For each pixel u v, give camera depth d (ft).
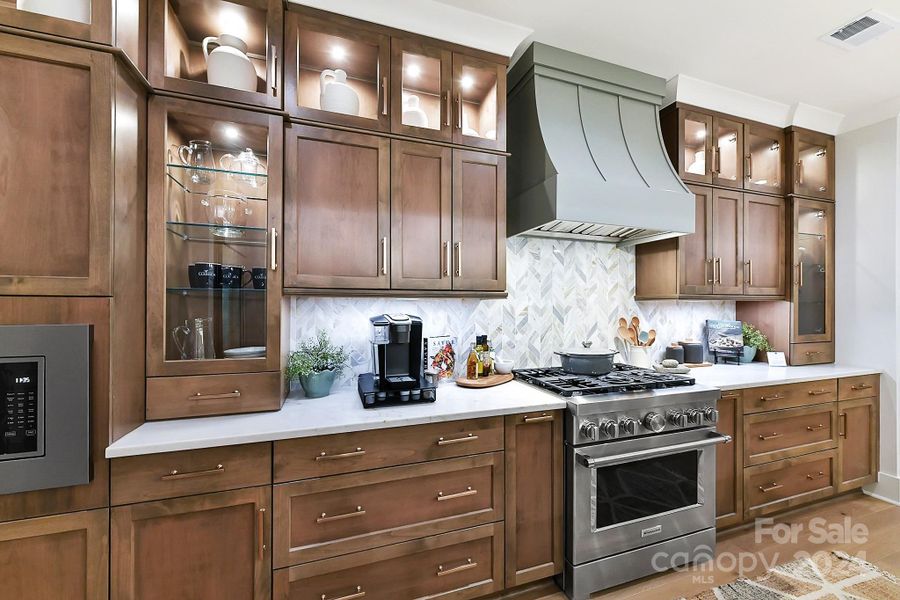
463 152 6.37
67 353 3.71
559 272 8.60
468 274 6.40
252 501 4.34
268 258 5.24
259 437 4.30
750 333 10.01
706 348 10.18
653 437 6.20
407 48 6.05
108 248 3.94
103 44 3.92
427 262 6.16
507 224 7.89
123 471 3.94
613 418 5.92
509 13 6.21
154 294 4.74
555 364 8.51
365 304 7.14
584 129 7.16
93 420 3.87
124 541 3.93
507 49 6.62
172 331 5.02
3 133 3.69
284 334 5.76
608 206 6.56
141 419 4.60
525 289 8.30
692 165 8.71
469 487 5.32
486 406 5.51
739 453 7.43
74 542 3.82
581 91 7.38
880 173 9.17
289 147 5.43
